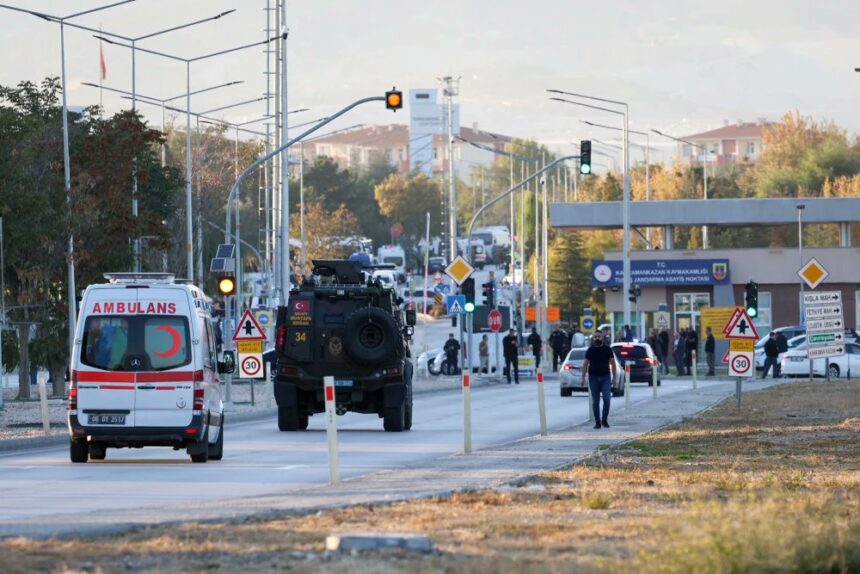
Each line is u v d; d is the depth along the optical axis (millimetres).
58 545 39250
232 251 129500
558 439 82812
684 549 33688
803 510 41719
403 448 82625
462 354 189500
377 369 99000
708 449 74000
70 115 152375
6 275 141875
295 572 35031
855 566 35188
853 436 82625
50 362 144000
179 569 35656
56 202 136875
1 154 131250
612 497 50125
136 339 74312
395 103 133000
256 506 48500
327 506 48094
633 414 109688
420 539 38406
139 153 146750
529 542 39688
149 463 74562
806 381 169500
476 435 93188
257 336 123812
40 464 74250
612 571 34094
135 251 151375
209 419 75750
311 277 106375
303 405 101250
